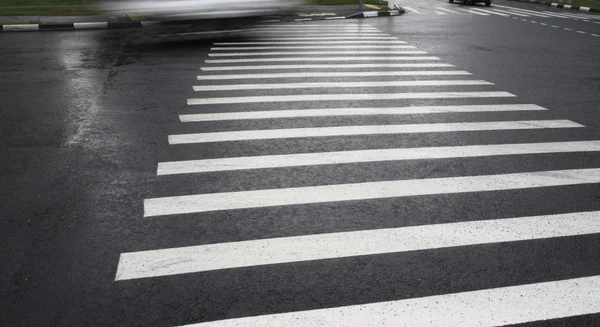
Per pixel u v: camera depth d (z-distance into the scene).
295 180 5.20
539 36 16.00
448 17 21.25
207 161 5.64
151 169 5.41
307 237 4.11
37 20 16.11
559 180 5.28
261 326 3.06
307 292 3.41
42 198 4.73
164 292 3.39
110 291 3.39
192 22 12.69
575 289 3.47
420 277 3.60
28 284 3.46
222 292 3.40
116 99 8.01
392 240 4.08
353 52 12.39
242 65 10.64
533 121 7.26
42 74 9.59
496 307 3.28
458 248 3.98
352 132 6.66
